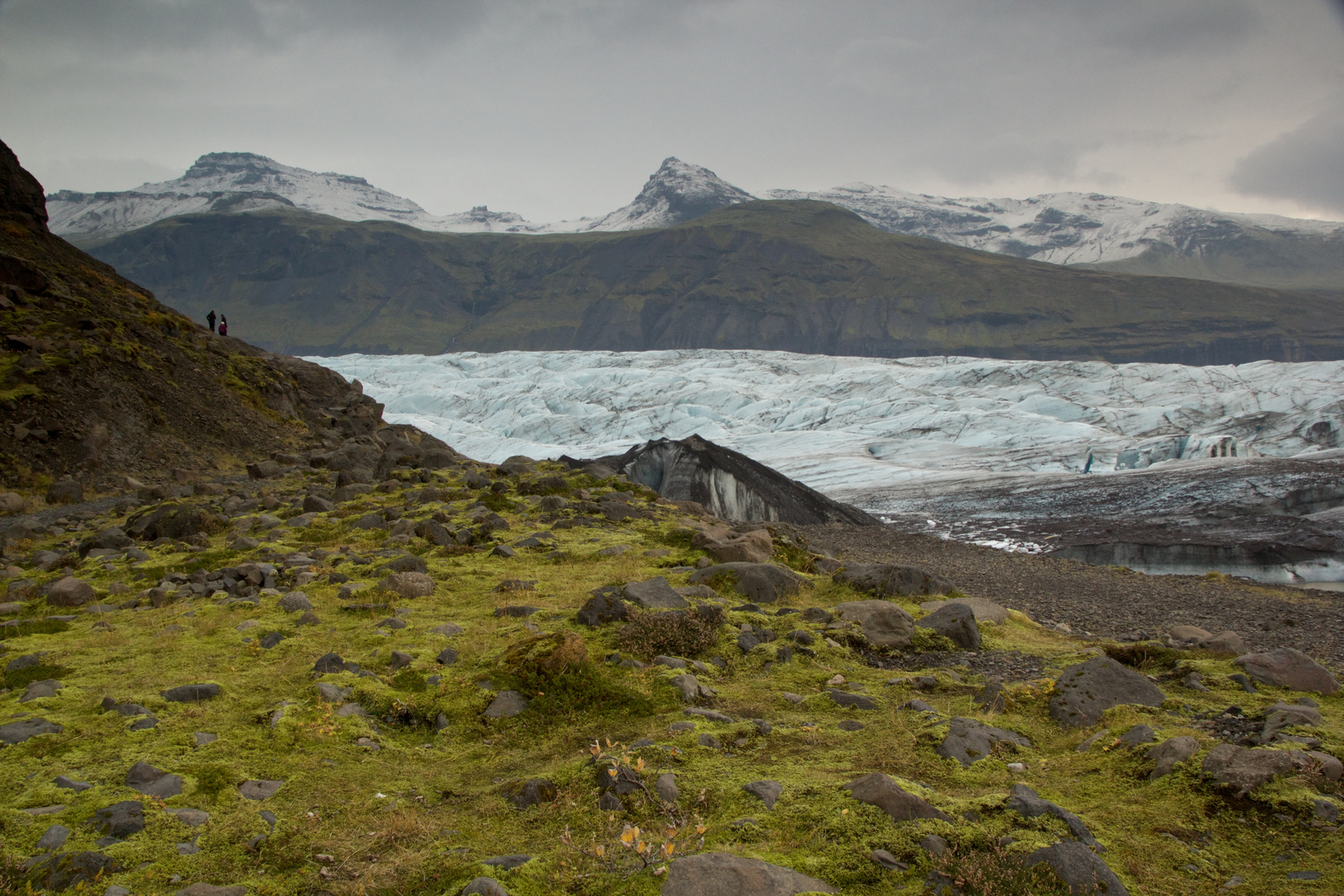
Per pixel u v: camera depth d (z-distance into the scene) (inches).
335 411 1729.8
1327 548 1941.4
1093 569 992.2
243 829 232.4
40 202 1812.3
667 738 280.1
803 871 197.2
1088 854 195.5
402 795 257.6
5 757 272.8
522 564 556.4
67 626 440.5
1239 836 209.5
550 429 5600.4
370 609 446.3
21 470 1015.6
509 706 315.9
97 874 206.7
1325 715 288.2
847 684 337.1
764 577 484.1
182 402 1348.4
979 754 263.0
